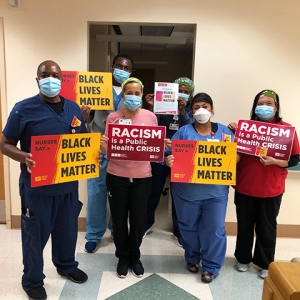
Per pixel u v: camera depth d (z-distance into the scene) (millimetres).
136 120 2008
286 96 2717
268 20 2613
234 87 2701
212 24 2615
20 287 1972
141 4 2580
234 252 2422
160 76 8258
